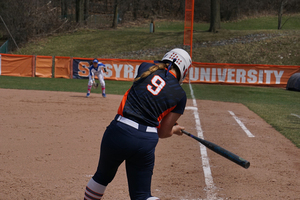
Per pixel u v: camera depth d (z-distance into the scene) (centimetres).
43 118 1253
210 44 4612
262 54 4166
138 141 362
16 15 5212
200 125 1230
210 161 779
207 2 7969
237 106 1836
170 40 4975
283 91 2850
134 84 390
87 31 5850
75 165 707
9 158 738
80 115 1352
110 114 1406
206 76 3356
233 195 572
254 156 834
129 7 8188
